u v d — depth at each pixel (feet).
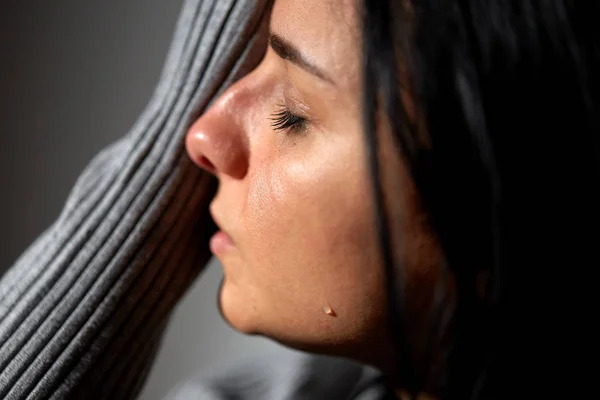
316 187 1.38
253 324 1.57
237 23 1.77
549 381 1.40
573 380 1.41
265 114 1.51
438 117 1.21
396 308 1.36
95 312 1.65
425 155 1.24
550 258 1.29
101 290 1.66
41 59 3.69
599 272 1.32
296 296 1.48
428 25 1.21
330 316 1.48
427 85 1.21
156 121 1.81
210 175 1.77
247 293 1.56
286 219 1.42
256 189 1.47
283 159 1.43
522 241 1.26
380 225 1.31
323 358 2.38
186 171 1.75
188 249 1.79
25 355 1.59
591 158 1.23
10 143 3.77
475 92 1.19
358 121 1.32
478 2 1.20
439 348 1.44
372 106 1.25
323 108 1.34
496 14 1.19
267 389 2.33
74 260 1.69
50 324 1.62
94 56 3.66
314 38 1.31
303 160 1.39
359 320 1.48
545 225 1.26
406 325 1.47
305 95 1.35
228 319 1.62
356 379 2.33
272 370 2.41
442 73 1.20
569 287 1.32
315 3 1.31
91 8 3.61
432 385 1.55
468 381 1.43
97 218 1.73
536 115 1.20
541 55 1.19
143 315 1.72
